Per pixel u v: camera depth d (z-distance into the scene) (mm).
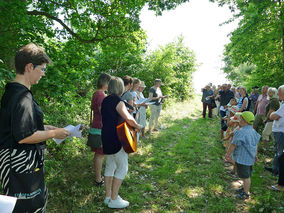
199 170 4617
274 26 8320
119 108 2881
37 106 1706
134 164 4852
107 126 2926
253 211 3238
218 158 5430
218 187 3842
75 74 4652
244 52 10273
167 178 4238
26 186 1515
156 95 7438
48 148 4602
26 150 1535
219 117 11898
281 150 4250
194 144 6535
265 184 4145
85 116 6801
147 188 3809
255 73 11344
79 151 5055
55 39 4785
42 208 1634
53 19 5039
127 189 3750
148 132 7605
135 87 5305
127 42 6289
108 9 5754
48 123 4789
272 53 10258
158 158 5234
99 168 3705
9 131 1482
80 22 5551
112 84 3035
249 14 7742
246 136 3428
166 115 10789
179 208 3242
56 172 3939
